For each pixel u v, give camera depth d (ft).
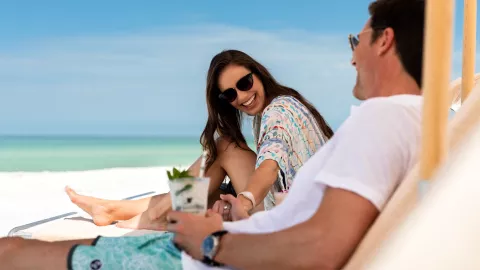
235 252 4.89
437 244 3.78
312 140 9.55
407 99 4.86
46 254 5.76
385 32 5.05
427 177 3.95
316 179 4.61
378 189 4.46
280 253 4.56
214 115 10.75
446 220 3.79
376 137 4.61
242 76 10.24
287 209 5.30
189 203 5.39
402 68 5.05
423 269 3.77
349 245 4.36
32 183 38.09
